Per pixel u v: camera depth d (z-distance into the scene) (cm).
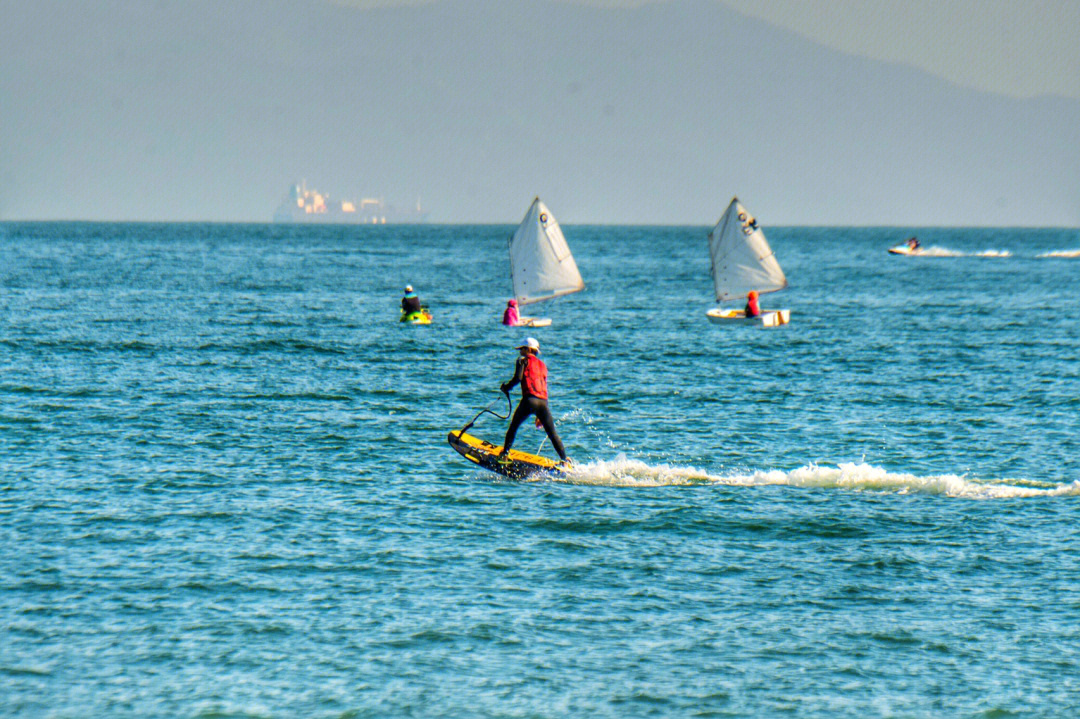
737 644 5559
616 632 5681
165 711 4812
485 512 7825
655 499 8225
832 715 4862
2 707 4806
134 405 11988
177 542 7000
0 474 8662
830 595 6225
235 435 10531
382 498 8188
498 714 4834
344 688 5044
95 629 5612
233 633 5594
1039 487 8775
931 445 10600
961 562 6788
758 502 8162
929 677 5222
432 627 5700
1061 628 5769
